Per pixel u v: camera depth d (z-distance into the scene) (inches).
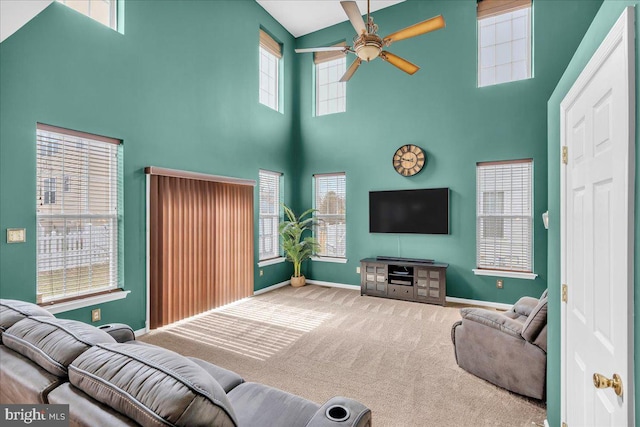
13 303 60.6
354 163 224.2
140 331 141.2
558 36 169.5
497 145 182.5
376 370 108.7
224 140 183.9
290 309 176.4
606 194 43.8
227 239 183.9
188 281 160.4
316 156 238.7
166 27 152.4
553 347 73.7
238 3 194.9
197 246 165.5
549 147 77.5
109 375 37.0
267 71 227.9
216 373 65.9
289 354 121.0
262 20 214.4
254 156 206.7
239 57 195.6
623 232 37.7
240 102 195.8
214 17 178.4
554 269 73.2
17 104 104.7
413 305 183.5
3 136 101.9
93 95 124.1
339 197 232.8
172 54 155.0
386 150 213.3
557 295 70.9
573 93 57.6
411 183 205.6
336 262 230.4
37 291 111.5
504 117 181.0
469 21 190.4
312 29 239.1
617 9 41.8
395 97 210.7
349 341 132.9
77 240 122.3
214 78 178.1
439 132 197.5
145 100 142.6
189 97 163.3
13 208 104.3
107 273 131.3
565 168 64.2
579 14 165.9
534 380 88.3
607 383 40.1
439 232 195.2
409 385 99.2
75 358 42.9
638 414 34.9
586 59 54.1
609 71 42.5
